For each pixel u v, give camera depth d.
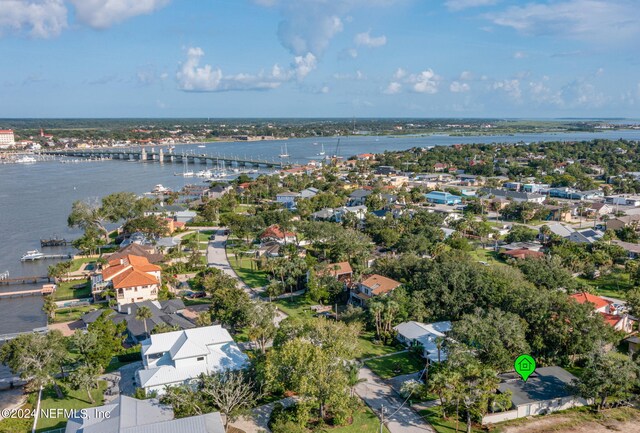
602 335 91.44
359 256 149.88
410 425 75.69
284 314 122.19
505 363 82.38
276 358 78.25
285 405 80.25
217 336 93.00
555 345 91.12
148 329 110.00
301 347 77.88
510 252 167.12
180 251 171.88
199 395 76.69
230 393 76.06
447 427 75.25
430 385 76.88
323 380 73.44
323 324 87.31
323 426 74.88
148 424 65.81
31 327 119.31
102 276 141.25
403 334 103.25
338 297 130.75
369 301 113.81
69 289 147.12
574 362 94.25
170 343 91.44
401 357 98.31
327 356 77.88
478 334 83.50
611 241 177.50
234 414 74.31
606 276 150.62
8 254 189.50
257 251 174.00
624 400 82.44
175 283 143.88
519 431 74.25
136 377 87.62
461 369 76.12
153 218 196.50
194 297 135.00
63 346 89.25
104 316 117.06
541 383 83.44
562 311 93.19
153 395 78.25
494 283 110.00
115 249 190.00
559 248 161.50
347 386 78.06
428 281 113.69
